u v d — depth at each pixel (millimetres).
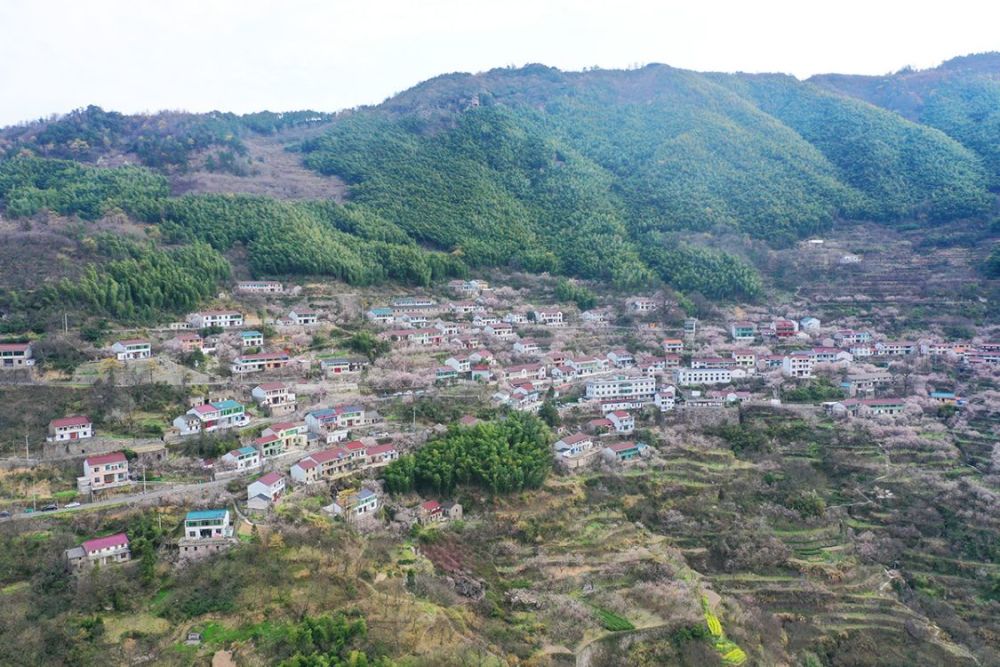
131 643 87250
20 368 140625
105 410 135750
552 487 143000
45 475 117438
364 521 120562
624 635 108188
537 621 108938
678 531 139000
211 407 139750
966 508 141750
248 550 102875
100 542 100688
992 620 121125
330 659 86250
